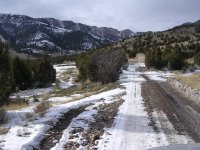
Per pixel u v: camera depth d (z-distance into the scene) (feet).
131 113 53.78
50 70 165.37
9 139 33.76
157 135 38.09
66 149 31.71
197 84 102.42
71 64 322.55
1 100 62.54
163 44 474.90
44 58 167.43
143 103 66.85
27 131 37.50
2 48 63.36
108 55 138.62
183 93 88.58
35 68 162.09
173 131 40.37
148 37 560.20
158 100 72.18
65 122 45.09
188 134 38.83
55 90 138.82
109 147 32.58
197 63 240.32
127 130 40.57
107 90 98.53
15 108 58.80
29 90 144.15
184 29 595.06
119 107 60.54
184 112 55.98
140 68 247.70
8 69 64.64
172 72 208.74
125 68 223.10
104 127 42.19
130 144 33.86
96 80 155.63
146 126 43.34
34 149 31.63
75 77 192.85
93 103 66.74
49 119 44.62
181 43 451.12
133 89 99.60
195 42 449.89
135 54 369.71
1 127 39.73
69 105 60.64
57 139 35.50
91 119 47.55
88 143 34.09
